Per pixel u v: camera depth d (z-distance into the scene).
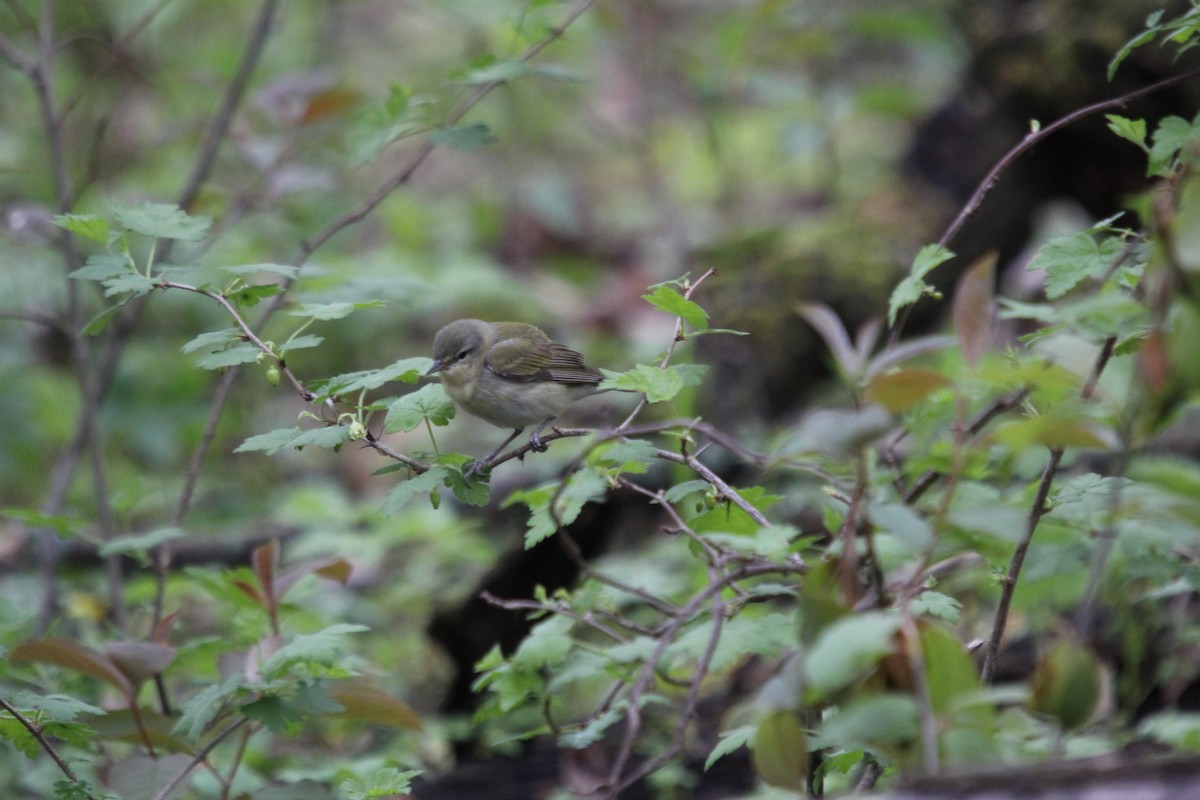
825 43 17.75
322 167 16.83
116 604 10.84
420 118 8.93
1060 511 6.29
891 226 13.64
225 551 13.01
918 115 18.14
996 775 4.25
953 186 13.87
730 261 13.75
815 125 18.73
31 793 9.44
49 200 17.69
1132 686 8.72
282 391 18.98
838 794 6.92
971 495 6.67
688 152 22.23
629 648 6.39
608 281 21.03
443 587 12.61
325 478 17.94
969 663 4.61
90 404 11.49
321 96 11.91
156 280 6.46
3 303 16.78
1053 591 7.86
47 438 17.27
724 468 11.38
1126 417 4.93
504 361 9.90
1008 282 15.61
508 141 21.42
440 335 9.99
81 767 7.86
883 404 4.84
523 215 21.72
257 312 11.67
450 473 6.27
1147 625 8.75
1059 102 12.47
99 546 8.31
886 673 4.68
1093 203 13.31
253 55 12.73
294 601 8.45
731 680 10.86
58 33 18.61
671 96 21.14
